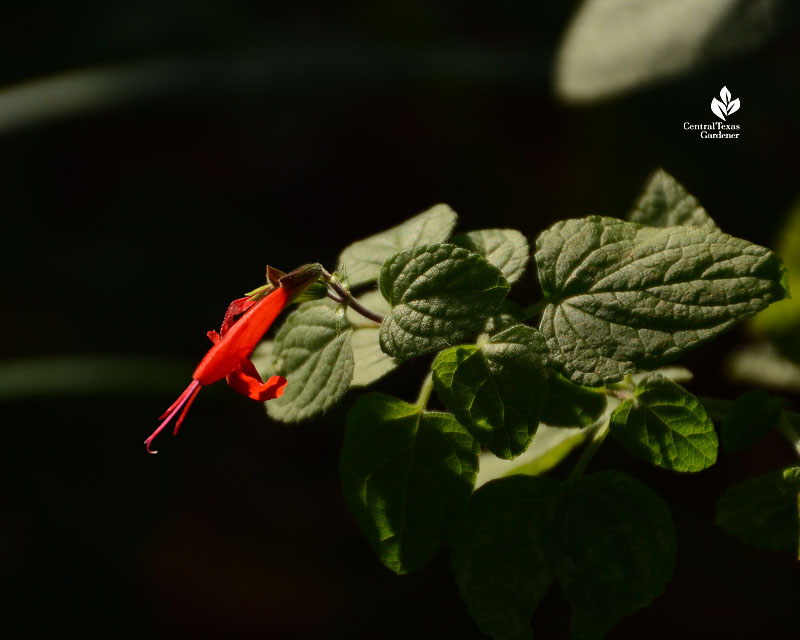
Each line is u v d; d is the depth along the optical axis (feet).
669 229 1.67
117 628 3.08
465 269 1.65
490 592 1.67
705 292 1.65
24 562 3.13
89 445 3.32
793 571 2.84
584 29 2.50
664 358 1.64
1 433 3.24
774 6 2.32
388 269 1.66
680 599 2.87
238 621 3.10
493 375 1.64
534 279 3.05
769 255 1.65
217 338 1.72
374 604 3.08
